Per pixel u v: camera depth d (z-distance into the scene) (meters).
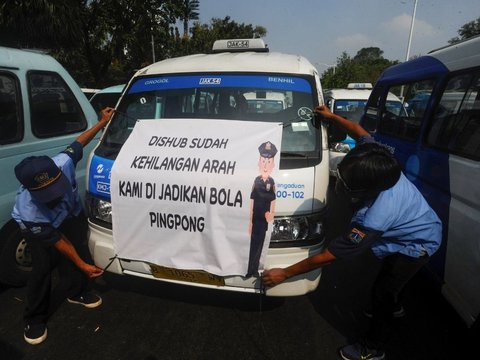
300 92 2.90
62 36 10.95
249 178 2.24
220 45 3.84
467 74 3.06
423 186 3.33
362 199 2.03
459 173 2.74
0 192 2.96
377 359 2.49
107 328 2.75
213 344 2.61
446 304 3.18
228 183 2.25
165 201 2.34
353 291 3.36
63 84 3.82
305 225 2.36
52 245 2.44
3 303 3.07
